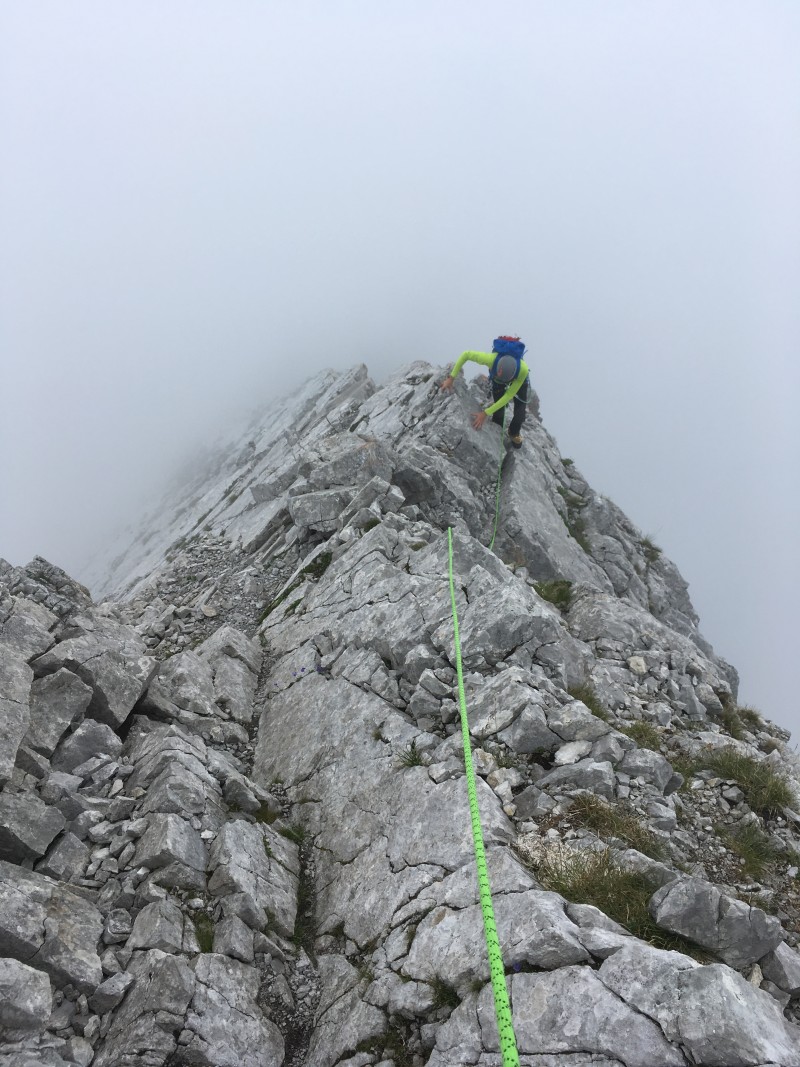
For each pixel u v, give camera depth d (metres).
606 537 21.91
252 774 9.37
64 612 9.64
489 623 9.26
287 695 10.57
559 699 8.35
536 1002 5.07
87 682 8.30
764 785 7.75
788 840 7.32
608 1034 4.75
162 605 15.53
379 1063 5.45
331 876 7.43
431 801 7.33
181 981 5.61
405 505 16.44
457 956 5.73
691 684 10.80
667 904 5.63
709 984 4.73
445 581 10.52
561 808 6.91
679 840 7.00
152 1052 5.29
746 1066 4.40
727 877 6.75
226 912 6.45
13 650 8.24
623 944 5.20
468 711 8.25
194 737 8.50
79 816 6.96
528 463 21.06
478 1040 5.12
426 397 21.88
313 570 14.06
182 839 6.81
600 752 7.53
